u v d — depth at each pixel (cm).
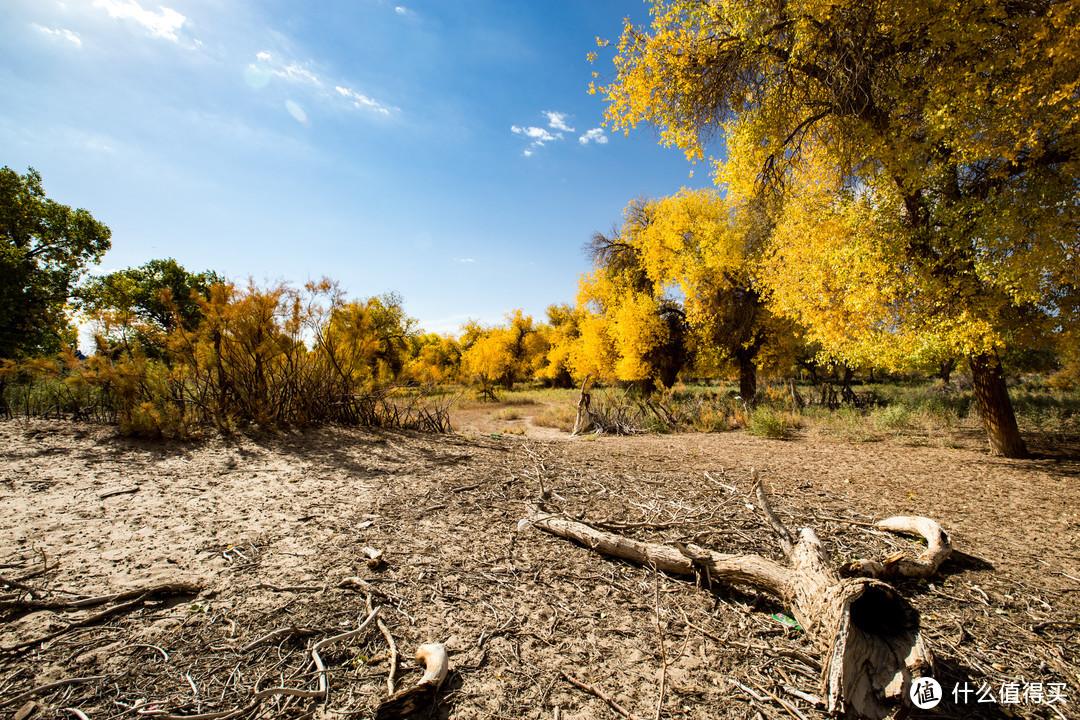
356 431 804
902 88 582
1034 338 628
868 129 613
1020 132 507
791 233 777
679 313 1775
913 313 652
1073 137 515
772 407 1402
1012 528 405
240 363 766
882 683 192
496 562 334
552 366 2953
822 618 216
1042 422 949
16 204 1773
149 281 2972
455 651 234
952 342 598
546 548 361
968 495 503
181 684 201
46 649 218
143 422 612
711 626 262
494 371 2983
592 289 2064
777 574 266
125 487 448
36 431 625
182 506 412
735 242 1377
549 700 202
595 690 208
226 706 190
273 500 442
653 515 432
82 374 667
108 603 256
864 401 1608
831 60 633
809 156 798
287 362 817
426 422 945
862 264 645
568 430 1297
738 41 678
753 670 226
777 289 841
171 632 237
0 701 184
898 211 647
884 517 432
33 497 405
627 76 729
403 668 220
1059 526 410
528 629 255
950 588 304
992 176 571
